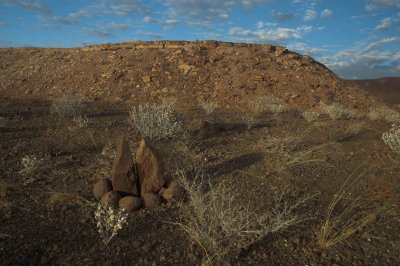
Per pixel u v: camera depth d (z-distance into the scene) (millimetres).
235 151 7473
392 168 6559
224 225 3680
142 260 3428
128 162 4652
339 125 11391
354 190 5434
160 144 7754
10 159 6426
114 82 21625
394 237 4020
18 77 24281
